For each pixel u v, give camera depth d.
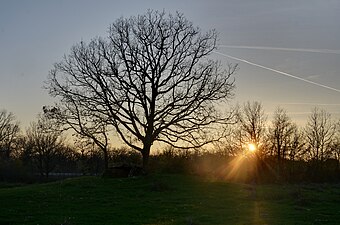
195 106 54.06
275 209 34.75
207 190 45.59
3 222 27.06
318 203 39.06
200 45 55.72
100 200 37.28
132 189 44.00
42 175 98.44
